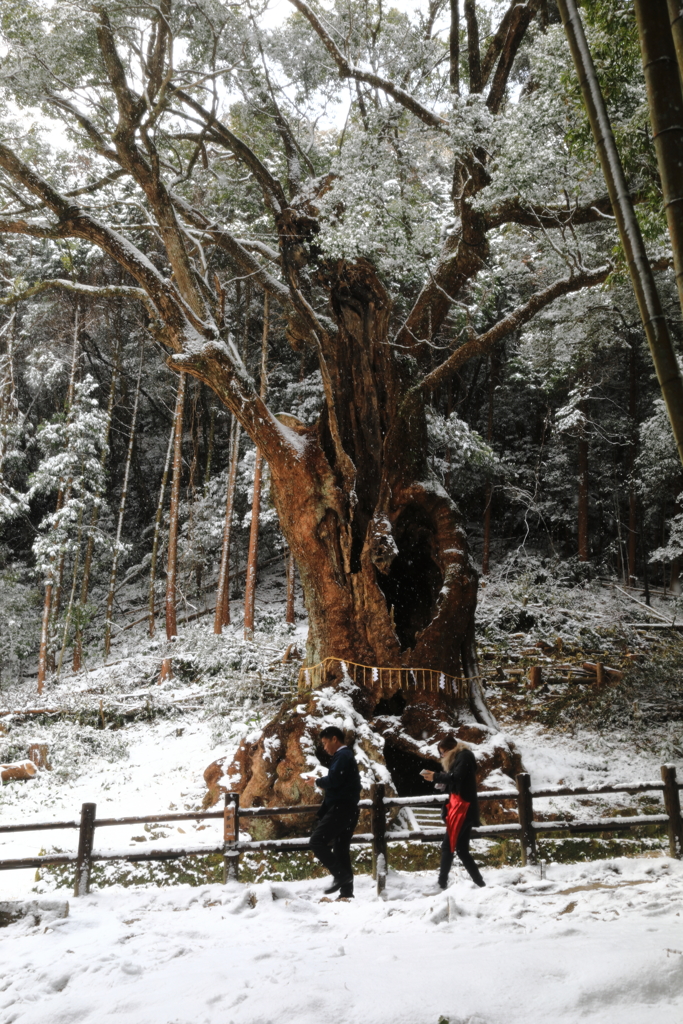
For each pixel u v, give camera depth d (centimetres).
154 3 1259
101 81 1366
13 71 1284
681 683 1498
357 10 1405
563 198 1259
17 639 2370
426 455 1363
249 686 1769
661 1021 310
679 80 284
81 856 693
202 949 513
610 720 1435
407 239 1282
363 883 704
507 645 1917
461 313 1609
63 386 2947
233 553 2836
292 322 1512
